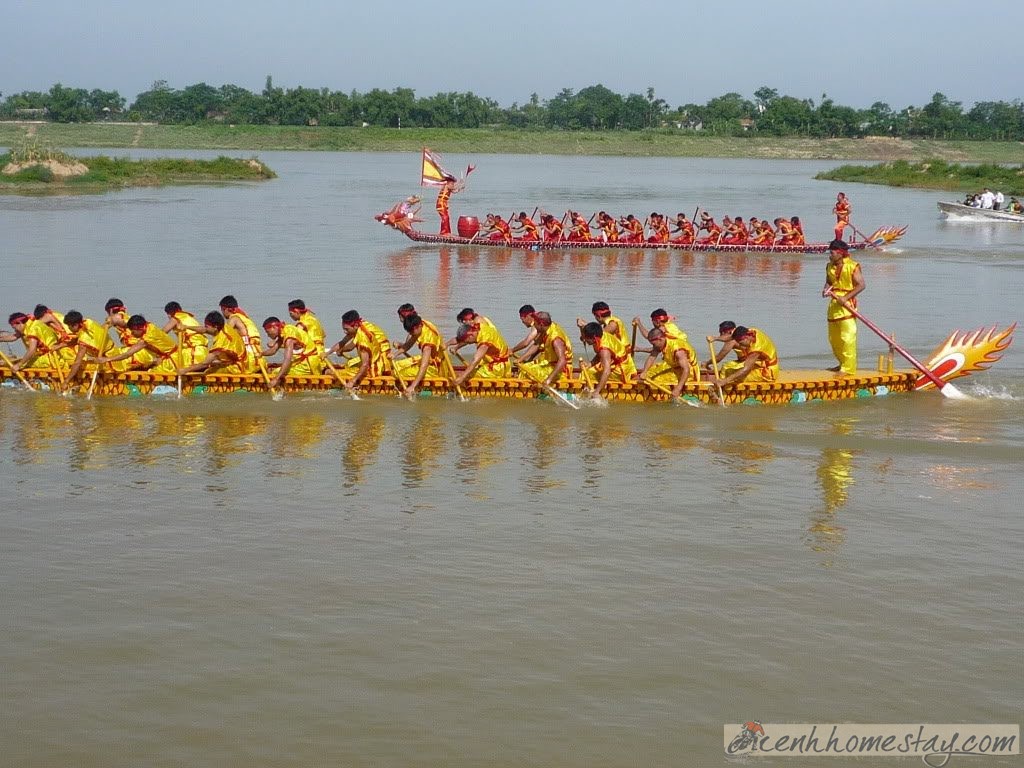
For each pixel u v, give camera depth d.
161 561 9.45
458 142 140.25
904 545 10.03
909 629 8.38
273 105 147.25
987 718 7.23
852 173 86.94
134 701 7.30
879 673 7.75
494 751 6.81
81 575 9.16
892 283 28.62
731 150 141.50
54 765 6.63
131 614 8.47
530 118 176.38
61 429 13.53
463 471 12.02
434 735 6.96
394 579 9.14
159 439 13.14
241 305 23.30
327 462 12.30
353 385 14.97
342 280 27.83
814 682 7.62
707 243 37.72
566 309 23.78
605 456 12.66
